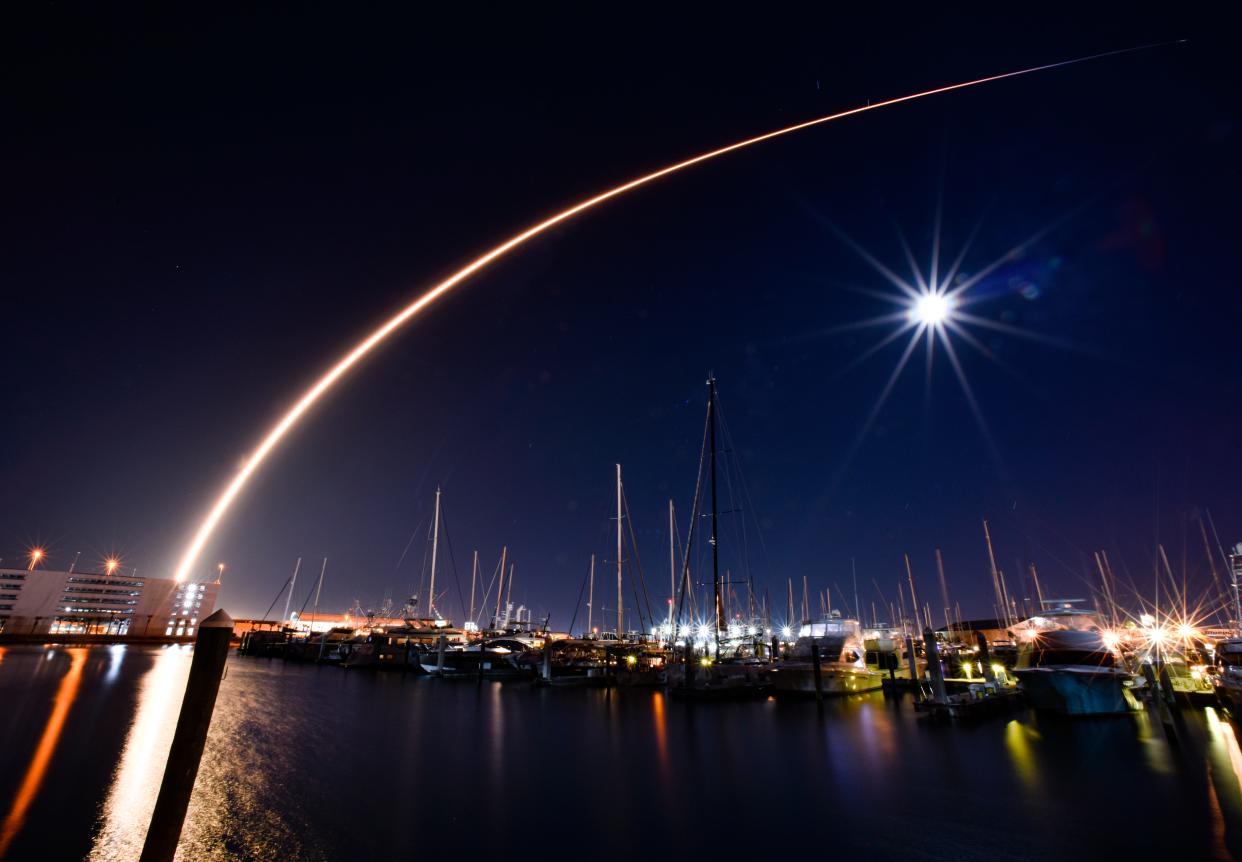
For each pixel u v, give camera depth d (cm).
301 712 2702
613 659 4378
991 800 1445
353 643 5916
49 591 11994
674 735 2266
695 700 3253
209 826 1205
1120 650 3128
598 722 2553
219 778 1548
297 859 1062
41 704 2741
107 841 1146
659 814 1333
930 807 1390
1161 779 1633
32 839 1146
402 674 4894
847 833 1218
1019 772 1711
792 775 1673
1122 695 2666
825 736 2252
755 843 1167
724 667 3647
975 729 2389
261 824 1225
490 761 1814
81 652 6894
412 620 6356
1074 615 3189
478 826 1244
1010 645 4672
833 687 3356
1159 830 1238
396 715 2681
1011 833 1221
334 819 1266
